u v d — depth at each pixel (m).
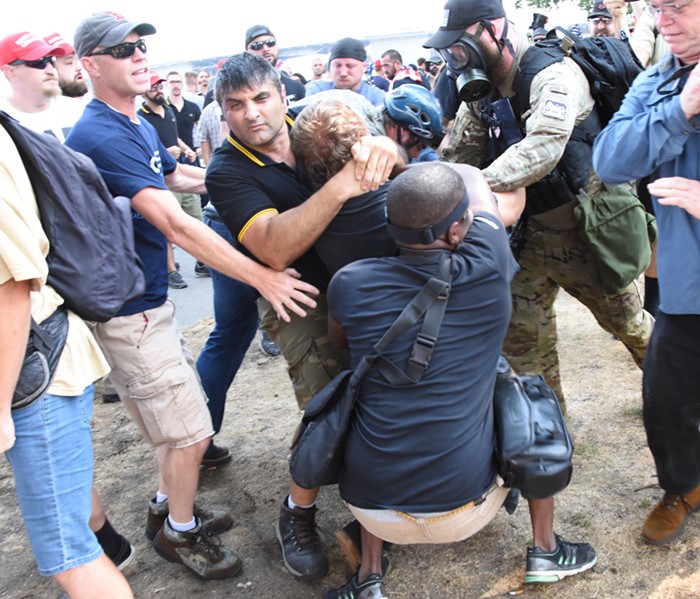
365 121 2.26
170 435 2.38
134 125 2.42
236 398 4.07
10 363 1.63
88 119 2.32
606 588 2.26
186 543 2.50
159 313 2.41
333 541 2.67
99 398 4.23
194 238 2.29
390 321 1.89
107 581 1.85
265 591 2.46
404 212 1.82
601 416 3.30
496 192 2.43
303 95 5.68
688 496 2.36
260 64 2.20
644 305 3.75
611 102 2.63
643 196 3.06
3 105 3.63
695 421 2.29
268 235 2.20
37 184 1.81
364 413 1.98
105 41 2.25
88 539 1.87
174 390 2.38
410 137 2.43
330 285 1.99
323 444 2.02
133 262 2.08
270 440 3.52
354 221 2.18
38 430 1.78
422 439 1.90
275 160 2.33
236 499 3.03
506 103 2.66
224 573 2.51
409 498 1.95
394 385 1.88
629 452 2.98
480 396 1.94
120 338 2.31
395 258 1.94
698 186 1.98
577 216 2.62
